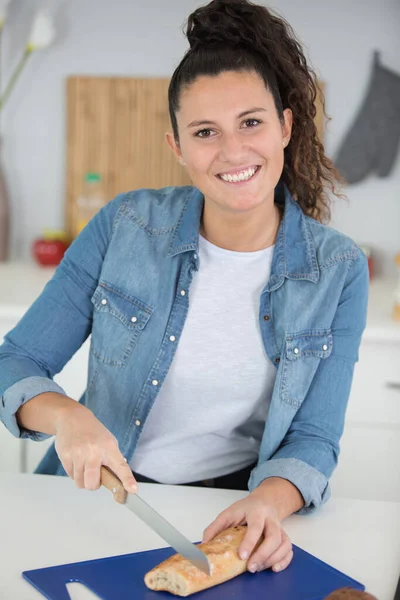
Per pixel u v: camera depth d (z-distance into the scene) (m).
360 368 2.10
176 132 1.27
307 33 2.53
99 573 0.96
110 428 1.36
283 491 1.14
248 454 1.37
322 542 1.08
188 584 0.90
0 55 2.63
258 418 1.35
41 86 2.65
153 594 0.92
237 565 0.96
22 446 2.23
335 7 2.51
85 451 1.05
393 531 1.12
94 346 1.37
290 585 0.95
